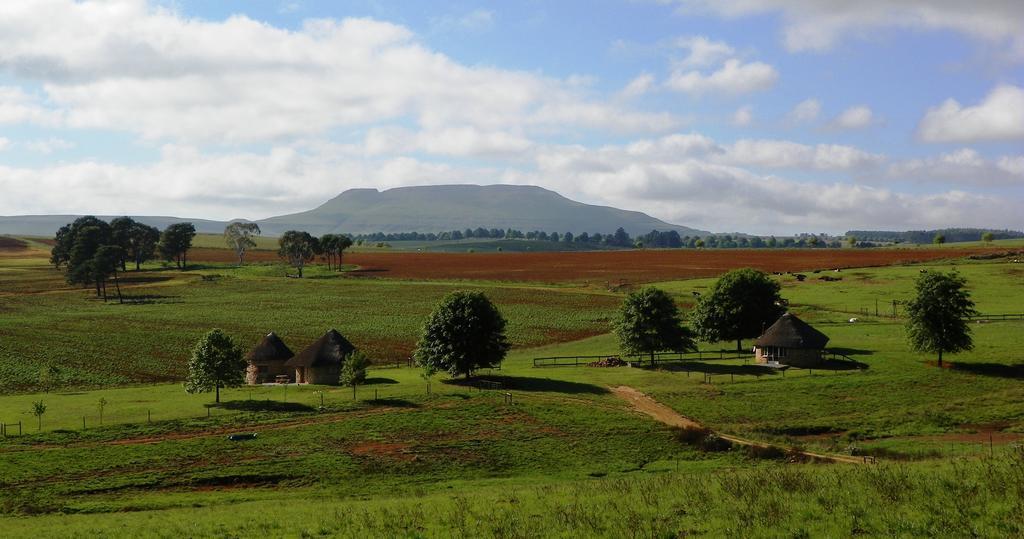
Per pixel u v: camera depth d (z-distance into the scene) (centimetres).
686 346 10169
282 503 4803
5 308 17100
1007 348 9600
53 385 9912
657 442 6756
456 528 3391
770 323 10950
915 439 6650
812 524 2980
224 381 8181
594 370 9812
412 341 13038
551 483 5359
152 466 6000
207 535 3653
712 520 3148
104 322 15200
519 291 17962
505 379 9125
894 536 2792
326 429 7038
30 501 5194
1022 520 2823
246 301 17912
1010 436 6662
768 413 7638
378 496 5072
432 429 7100
